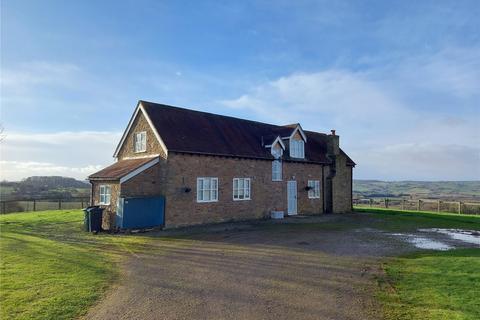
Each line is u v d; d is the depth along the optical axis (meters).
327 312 7.23
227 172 23.69
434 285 8.90
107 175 20.81
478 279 9.28
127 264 11.43
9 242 15.57
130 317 7.00
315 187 30.52
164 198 20.39
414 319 6.81
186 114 25.16
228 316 7.04
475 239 17.03
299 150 29.64
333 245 14.77
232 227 20.69
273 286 8.98
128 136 24.78
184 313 7.19
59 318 6.91
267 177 26.44
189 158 21.66
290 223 22.91
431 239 16.86
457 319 6.67
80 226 21.64
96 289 8.73
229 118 28.28
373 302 7.80
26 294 8.23
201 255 12.77
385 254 13.05
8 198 33.22
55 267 10.86
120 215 19.11
